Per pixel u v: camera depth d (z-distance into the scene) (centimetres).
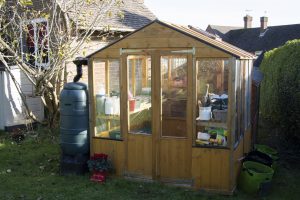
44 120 1091
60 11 1009
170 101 647
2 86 1025
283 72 891
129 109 678
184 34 617
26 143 930
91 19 1151
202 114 630
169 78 643
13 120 1048
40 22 1080
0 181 677
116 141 688
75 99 687
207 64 621
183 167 646
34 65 1092
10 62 1056
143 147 669
